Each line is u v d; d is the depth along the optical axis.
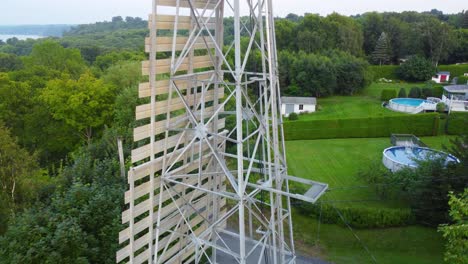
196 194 10.66
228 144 22.62
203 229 11.33
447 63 65.19
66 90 27.14
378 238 15.70
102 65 49.16
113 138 19.31
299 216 17.19
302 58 48.00
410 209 16.53
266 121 8.54
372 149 28.67
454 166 16.02
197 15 8.55
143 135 8.37
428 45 63.09
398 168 20.38
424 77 56.91
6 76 28.89
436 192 15.63
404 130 32.50
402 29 64.88
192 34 8.34
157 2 7.80
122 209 12.27
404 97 46.84
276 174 8.81
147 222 9.09
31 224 10.63
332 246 15.18
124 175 14.24
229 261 12.52
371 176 18.67
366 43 67.44
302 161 25.80
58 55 45.03
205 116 10.02
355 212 16.36
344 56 51.06
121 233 8.46
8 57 50.81
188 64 9.12
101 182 14.16
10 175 14.90
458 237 9.70
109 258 10.65
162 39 8.22
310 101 42.12
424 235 15.82
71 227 10.20
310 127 31.92
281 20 64.62
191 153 9.79
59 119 28.12
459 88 43.28
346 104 45.47
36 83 33.91
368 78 50.69
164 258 9.94
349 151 28.20
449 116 32.97
